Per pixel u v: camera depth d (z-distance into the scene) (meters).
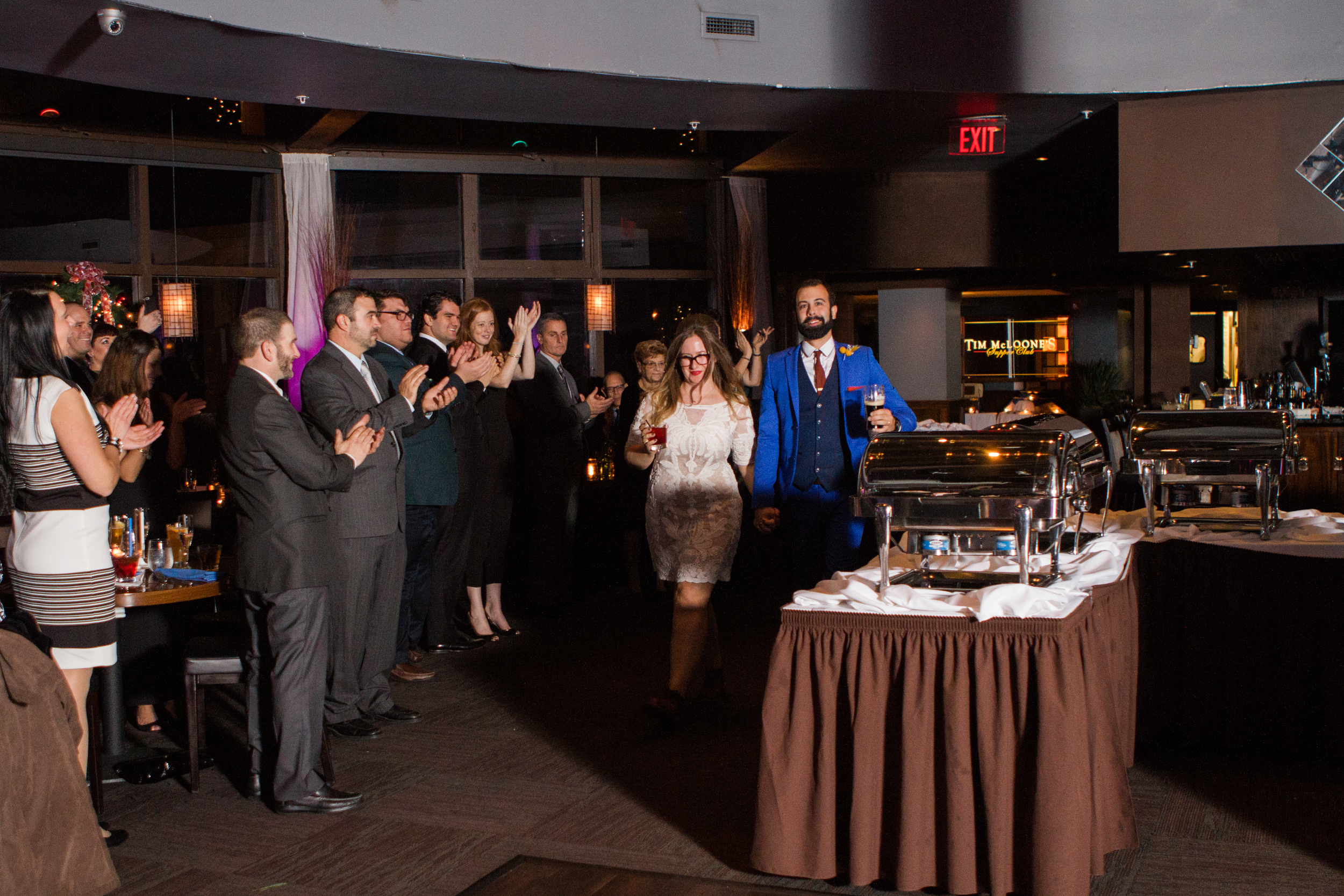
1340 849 3.19
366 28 5.96
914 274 10.69
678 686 4.46
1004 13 7.48
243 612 3.94
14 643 2.69
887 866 2.87
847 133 8.41
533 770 4.03
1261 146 7.95
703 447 4.49
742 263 9.71
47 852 2.71
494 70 6.57
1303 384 10.65
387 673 5.10
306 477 3.55
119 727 4.29
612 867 3.15
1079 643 2.77
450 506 5.66
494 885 3.04
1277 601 3.98
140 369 4.53
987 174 9.84
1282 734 4.01
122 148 7.86
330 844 3.38
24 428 3.24
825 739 2.88
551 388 6.67
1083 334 12.76
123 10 5.22
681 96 7.30
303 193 8.52
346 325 4.39
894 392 4.62
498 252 9.32
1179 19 7.69
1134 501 7.68
